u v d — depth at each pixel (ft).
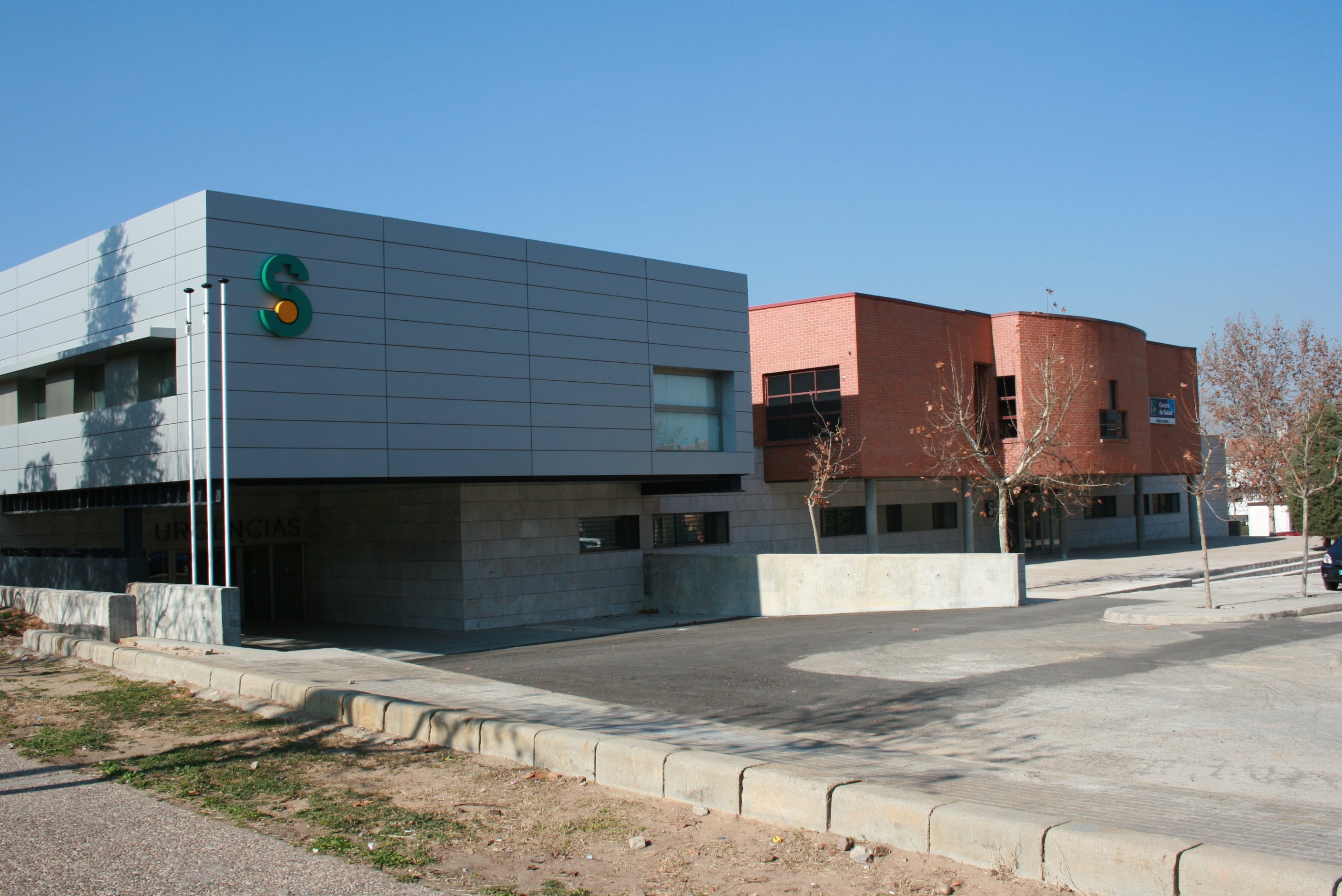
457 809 23.81
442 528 80.07
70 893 18.58
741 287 89.76
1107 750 29.81
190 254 60.29
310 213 63.31
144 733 32.73
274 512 90.17
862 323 99.19
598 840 21.58
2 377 78.89
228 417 59.21
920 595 77.25
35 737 32.19
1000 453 114.42
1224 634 54.95
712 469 86.22
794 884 18.92
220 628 52.90
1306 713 34.47
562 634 75.05
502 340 72.43
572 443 76.28
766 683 43.75
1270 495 125.49
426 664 58.75
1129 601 72.28
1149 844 17.37
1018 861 18.70
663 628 78.18
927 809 19.99
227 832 22.18
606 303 79.20
